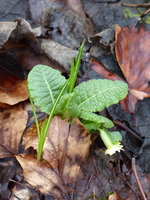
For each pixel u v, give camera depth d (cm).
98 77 36
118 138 29
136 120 35
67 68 36
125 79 37
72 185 28
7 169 27
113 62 37
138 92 36
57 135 28
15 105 31
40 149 27
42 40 37
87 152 30
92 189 29
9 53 35
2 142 28
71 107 28
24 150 29
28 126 30
